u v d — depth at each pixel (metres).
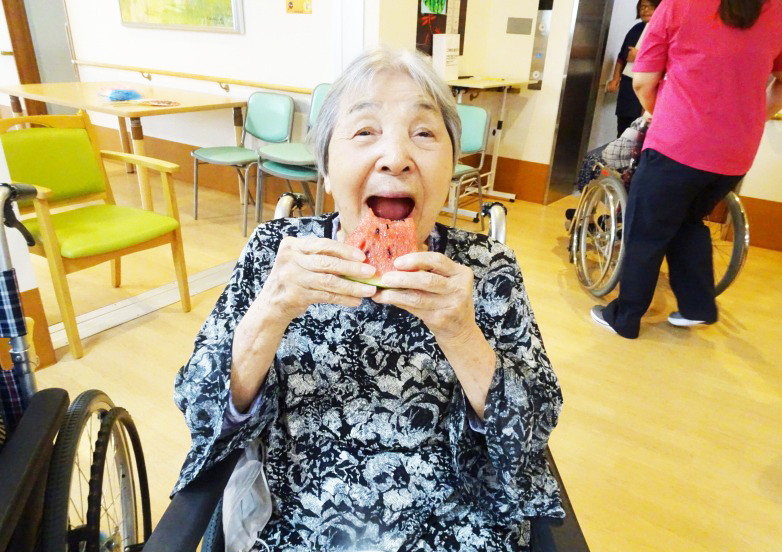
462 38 4.16
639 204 2.33
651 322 2.72
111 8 4.64
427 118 0.80
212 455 0.84
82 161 2.39
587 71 4.46
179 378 0.82
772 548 1.52
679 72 2.17
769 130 3.51
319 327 0.88
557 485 0.86
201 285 2.89
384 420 0.90
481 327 0.90
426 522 0.90
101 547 1.14
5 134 2.12
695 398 2.15
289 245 0.67
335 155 0.82
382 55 0.81
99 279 2.90
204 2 4.04
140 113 3.17
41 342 2.09
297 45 3.74
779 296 3.05
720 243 3.74
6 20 5.16
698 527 1.58
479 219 4.04
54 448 0.99
